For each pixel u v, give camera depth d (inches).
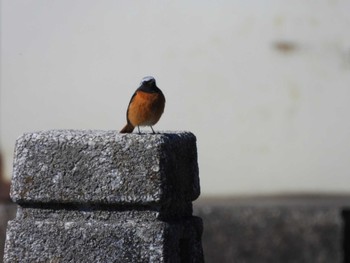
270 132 540.1
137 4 537.0
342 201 536.1
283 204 531.8
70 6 541.0
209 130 542.6
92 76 542.6
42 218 224.7
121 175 216.1
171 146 220.2
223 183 545.3
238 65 537.0
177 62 538.6
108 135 219.5
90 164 218.2
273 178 542.0
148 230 214.4
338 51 532.4
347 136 535.8
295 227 526.3
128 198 215.3
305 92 536.7
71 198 219.0
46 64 544.7
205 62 538.6
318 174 539.5
